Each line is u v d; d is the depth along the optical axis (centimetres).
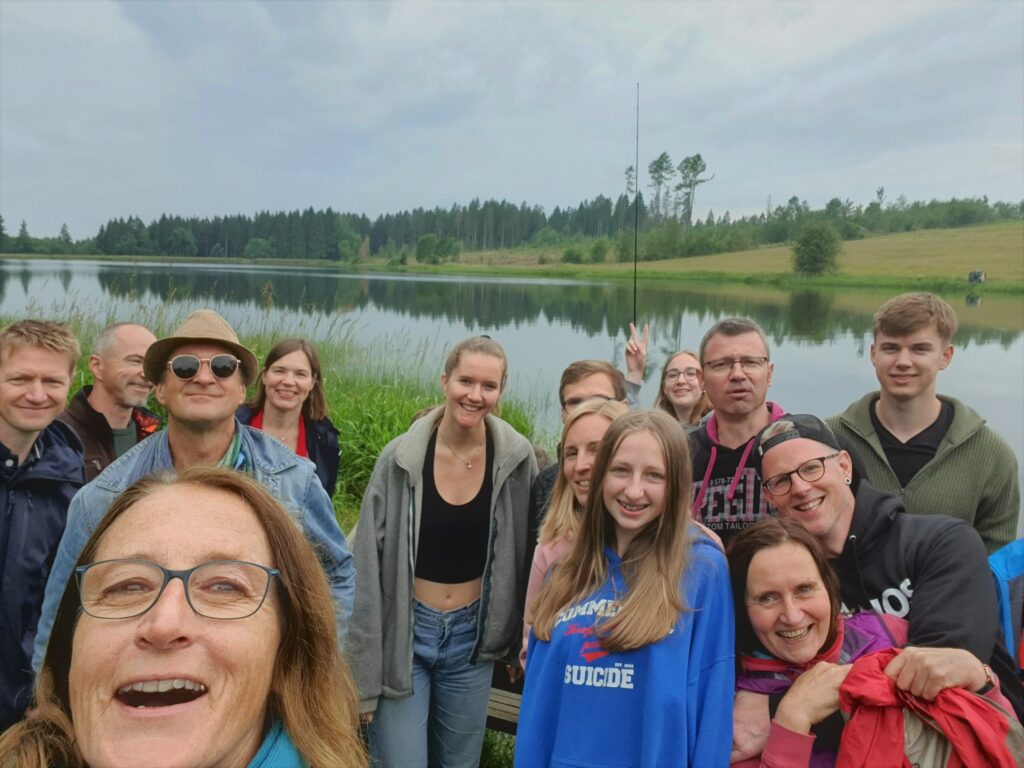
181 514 113
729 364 267
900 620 197
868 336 2844
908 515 212
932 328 271
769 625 190
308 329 1306
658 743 179
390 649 260
